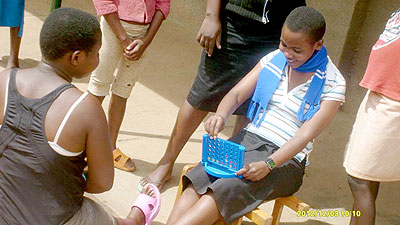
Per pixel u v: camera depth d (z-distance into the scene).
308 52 3.06
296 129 3.24
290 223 3.62
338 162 4.51
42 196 2.29
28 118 2.25
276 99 3.26
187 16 6.88
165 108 5.04
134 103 5.03
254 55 3.61
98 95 3.86
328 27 5.34
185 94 5.37
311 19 3.00
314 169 4.36
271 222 3.15
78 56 2.31
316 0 5.38
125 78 3.87
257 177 3.00
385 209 3.92
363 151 3.07
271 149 3.19
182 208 3.11
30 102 2.26
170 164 3.83
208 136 3.13
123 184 3.81
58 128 2.24
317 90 3.14
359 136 3.12
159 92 5.32
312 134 3.10
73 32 2.26
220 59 3.61
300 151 3.11
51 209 2.31
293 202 3.23
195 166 3.29
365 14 5.25
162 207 3.62
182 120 3.77
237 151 3.00
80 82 5.23
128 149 4.26
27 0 7.21
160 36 6.67
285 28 3.04
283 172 3.13
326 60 3.18
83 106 2.27
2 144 2.29
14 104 2.28
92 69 2.41
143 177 3.92
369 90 3.13
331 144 4.80
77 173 2.35
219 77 3.63
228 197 2.98
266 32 3.60
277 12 3.58
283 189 3.15
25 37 6.12
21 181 2.28
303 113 3.18
